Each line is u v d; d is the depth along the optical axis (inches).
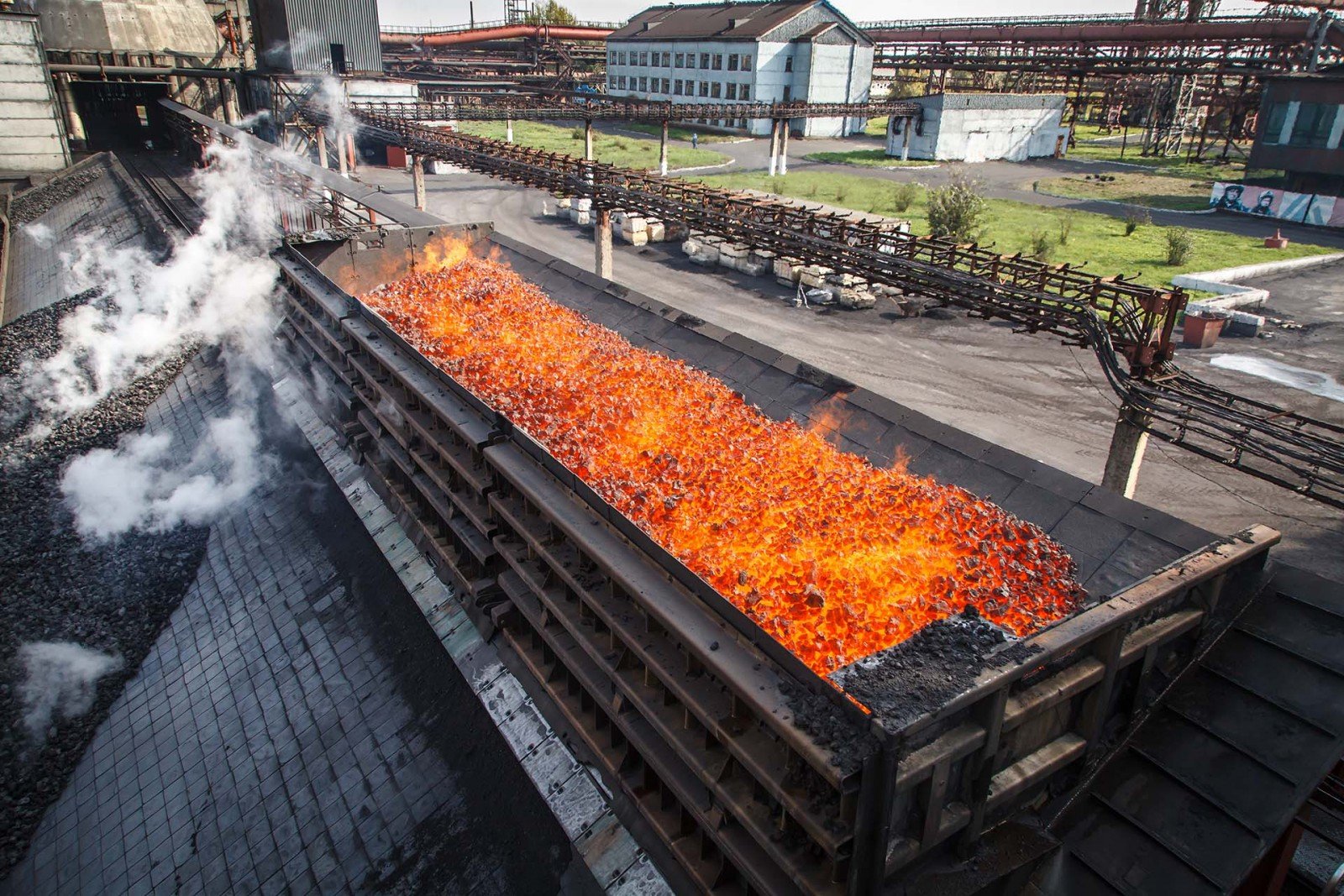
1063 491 295.0
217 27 2322.8
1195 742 227.9
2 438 896.9
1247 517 587.5
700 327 468.8
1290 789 212.1
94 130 2310.5
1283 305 1058.7
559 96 2178.9
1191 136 2630.4
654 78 3046.3
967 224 1327.5
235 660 460.1
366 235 628.4
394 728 361.7
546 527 296.7
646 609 223.6
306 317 566.3
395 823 324.2
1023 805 210.5
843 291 1036.5
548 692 296.0
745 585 273.3
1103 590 263.4
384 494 455.8
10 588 609.3
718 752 216.1
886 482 327.3
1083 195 1801.2
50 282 1321.4
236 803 373.7
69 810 432.5
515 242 645.9
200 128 1720.0
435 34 3051.2
